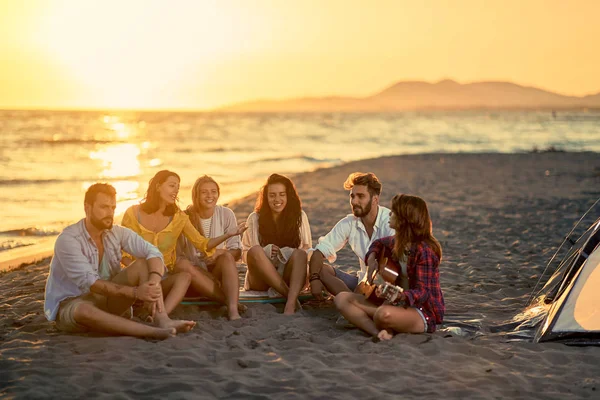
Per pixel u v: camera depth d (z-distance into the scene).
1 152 36.41
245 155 37.94
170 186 5.71
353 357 4.62
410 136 66.00
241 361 4.48
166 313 5.24
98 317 4.96
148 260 5.18
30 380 4.09
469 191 17.42
